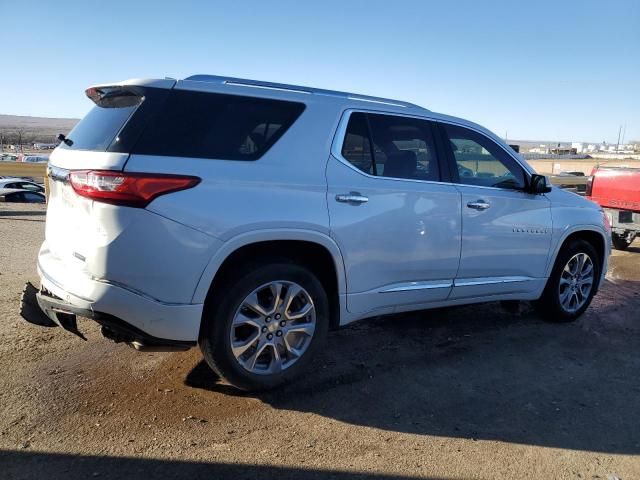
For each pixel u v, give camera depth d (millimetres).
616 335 5277
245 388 3615
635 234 9750
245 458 3000
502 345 4883
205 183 3291
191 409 3494
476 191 4656
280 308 3656
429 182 4375
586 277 5723
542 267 5211
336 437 3252
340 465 2973
